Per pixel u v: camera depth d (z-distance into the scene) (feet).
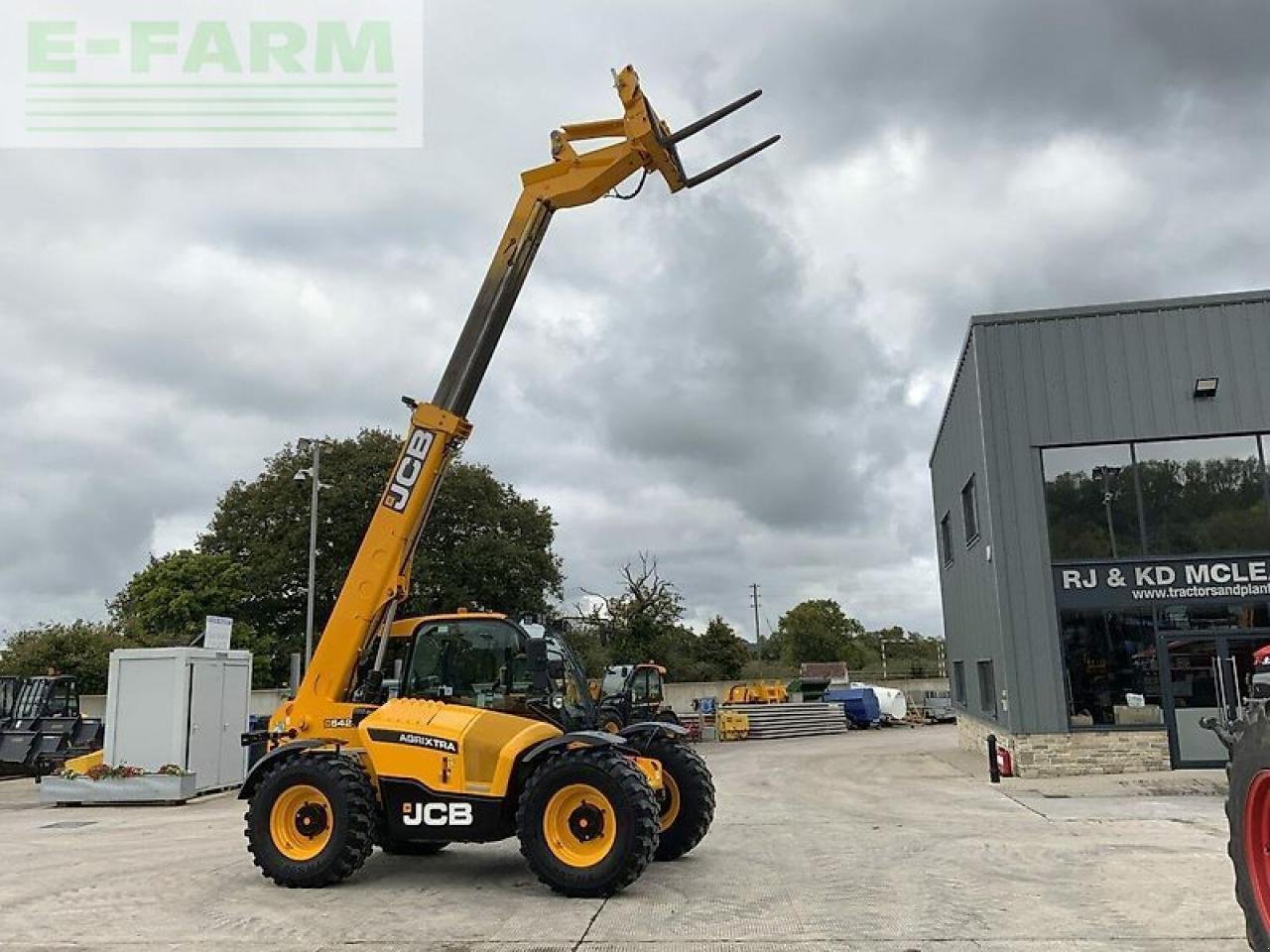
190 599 130.72
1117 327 57.41
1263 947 18.01
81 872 32.14
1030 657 56.03
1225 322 56.39
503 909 24.99
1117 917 23.44
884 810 45.24
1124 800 45.47
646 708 80.89
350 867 27.78
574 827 26.18
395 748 28.22
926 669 232.73
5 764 74.54
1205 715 54.19
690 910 24.58
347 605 31.09
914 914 23.94
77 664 115.03
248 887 28.55
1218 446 56.13
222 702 60.59
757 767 74.64
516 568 132.57
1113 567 56.08
